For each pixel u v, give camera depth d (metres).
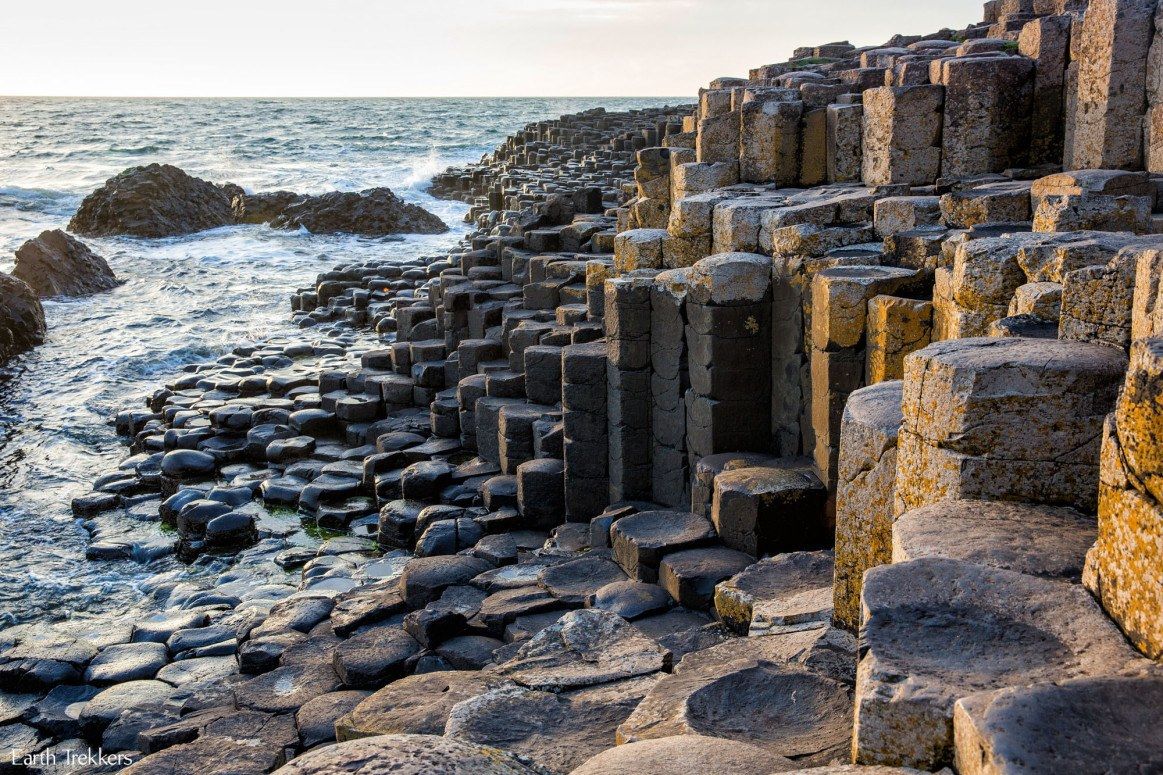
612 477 10.64
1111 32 9.66
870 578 3.48
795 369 9.28
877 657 3.09
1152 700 2.64
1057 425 4.05
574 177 32.31
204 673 8.45
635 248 11.08
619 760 3.44
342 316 23.28
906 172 11.25
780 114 12.28
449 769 3.15
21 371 19.67
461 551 10.63
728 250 10.12
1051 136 11.15
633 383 10.24
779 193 11.70
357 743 3.29
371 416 15.09
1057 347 4.37
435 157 78.81
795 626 5.67
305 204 39.94
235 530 11.71
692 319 9.71
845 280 8.07
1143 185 8.43
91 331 23.00
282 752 6.62
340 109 198.50
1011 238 6.32
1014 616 3.22
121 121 141.12
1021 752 2.46
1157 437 2.86
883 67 16.77
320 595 9.61
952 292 6.94
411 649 7.90
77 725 7.84
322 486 12.88
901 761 2.91
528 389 12.40
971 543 3.73
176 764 6.46
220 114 168.88
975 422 4.15
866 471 5.10
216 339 21.95
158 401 16.88
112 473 14.02
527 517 10.95
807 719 4.16
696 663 5.20
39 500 13.41
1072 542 3.72
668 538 8.50
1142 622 2.96
